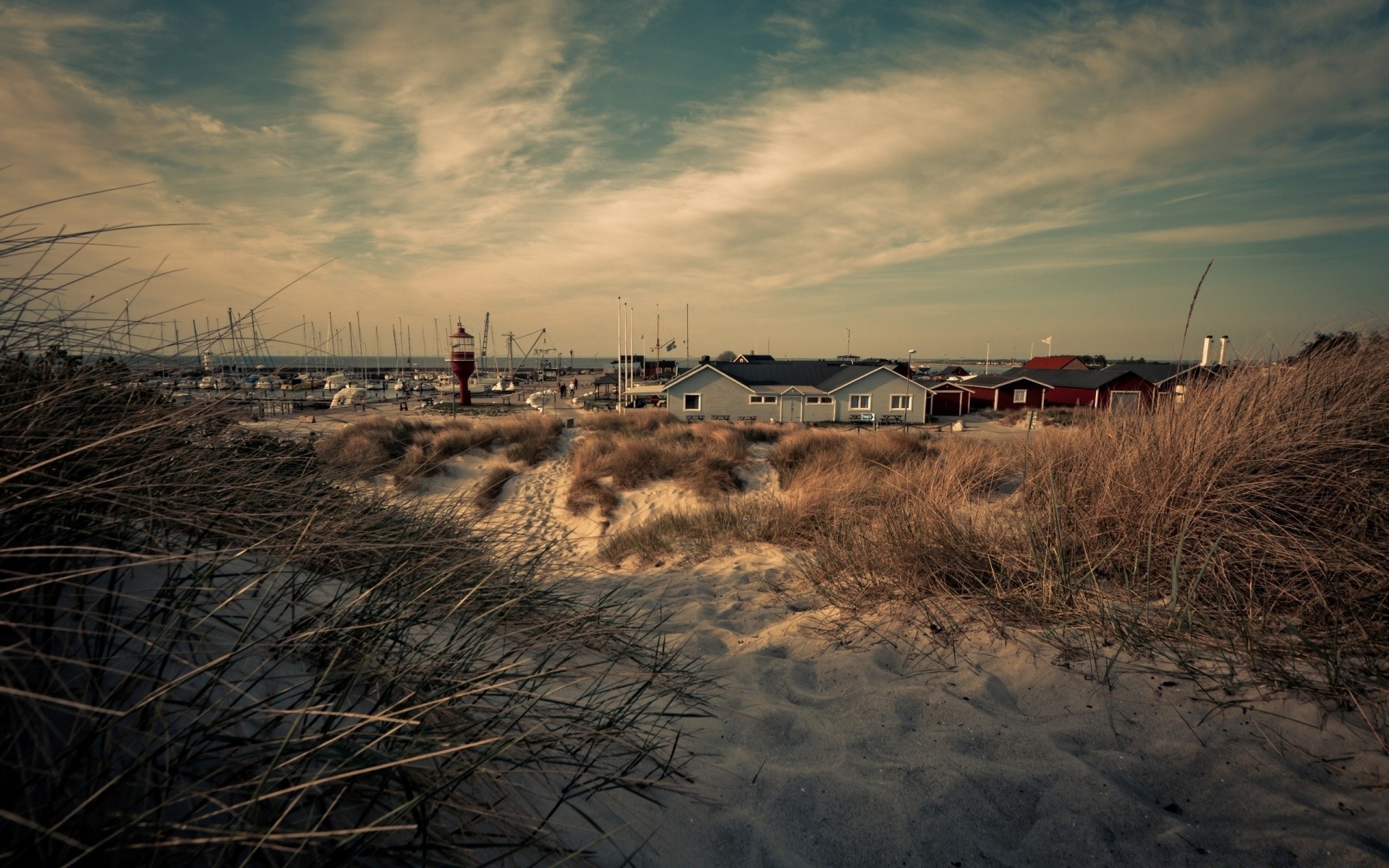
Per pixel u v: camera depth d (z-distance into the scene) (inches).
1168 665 103.3
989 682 108.1
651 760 87.0
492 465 576.1
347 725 61.1
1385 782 73.6
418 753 58.1
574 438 697.0
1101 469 169.8
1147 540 138.9
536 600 130.9
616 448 596.1
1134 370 1582.2
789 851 72.5
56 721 49.1
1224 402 159.2
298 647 70.4
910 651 124.8
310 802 52.9
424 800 51.9
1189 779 79.3
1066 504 165.5
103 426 69.7
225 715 51.1
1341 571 113.0
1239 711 89.4
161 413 77.8
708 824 76.4
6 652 49.6
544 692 89.5
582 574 251.4
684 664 129.8
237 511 79.4
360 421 637.9
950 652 121.3
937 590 147.9
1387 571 108.8
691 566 249.4
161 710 48.9
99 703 51.2
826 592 166.1
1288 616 111.2
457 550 126.6
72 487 56.7
